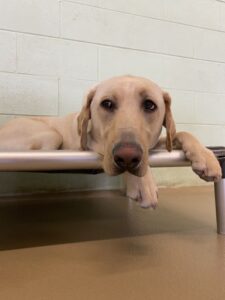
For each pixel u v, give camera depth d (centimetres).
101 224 164
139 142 106
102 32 250
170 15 275
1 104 222
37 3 229
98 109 128
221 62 299
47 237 141
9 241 135
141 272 104
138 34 263
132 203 217
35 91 231
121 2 255
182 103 283
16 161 115
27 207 202
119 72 258
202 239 140
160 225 163
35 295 88
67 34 239
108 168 109
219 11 296
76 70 243
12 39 223
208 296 88
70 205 210
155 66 271
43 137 160
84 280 98
